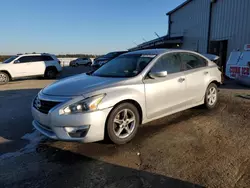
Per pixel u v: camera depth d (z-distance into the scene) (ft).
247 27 38.32
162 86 13.17
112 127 11.08
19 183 8.62
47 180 8.77
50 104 10.97
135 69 13.19
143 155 10.48
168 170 9.14
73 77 14.32
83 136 10.47
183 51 15.44
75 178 8.84
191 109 17.43
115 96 11.10
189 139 12.02
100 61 56.65
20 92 29.86
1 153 11.21
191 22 60.39
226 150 10.66
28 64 45.68
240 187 7.91
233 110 16.94
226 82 31.53
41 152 11.21
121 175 8.95
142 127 13.96
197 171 8.99
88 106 10.36
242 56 29.68
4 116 17.71
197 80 15.61
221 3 45.80
